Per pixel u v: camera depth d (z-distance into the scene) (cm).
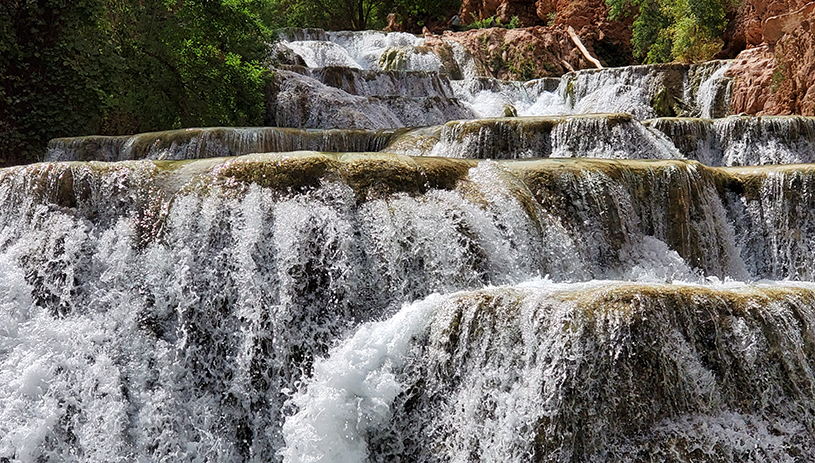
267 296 648
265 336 639
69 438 604
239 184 695
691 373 503
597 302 509
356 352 569
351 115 1400
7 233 713
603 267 752
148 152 1064
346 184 698
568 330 499
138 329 654
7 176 732
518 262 715
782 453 489
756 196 845
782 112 1386
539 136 1062
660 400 494
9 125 1216
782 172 834
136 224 696
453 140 1073
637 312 500
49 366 623
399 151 1067
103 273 679
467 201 728
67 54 1282
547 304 518
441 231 694
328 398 557
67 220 701
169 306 664
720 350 512
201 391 635
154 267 673
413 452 548
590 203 762
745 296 531
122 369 634
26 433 588
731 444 488
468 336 542
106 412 610
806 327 528
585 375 491
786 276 820
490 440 514
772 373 513
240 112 1450
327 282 657
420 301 596
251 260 656
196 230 680
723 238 827
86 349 638
